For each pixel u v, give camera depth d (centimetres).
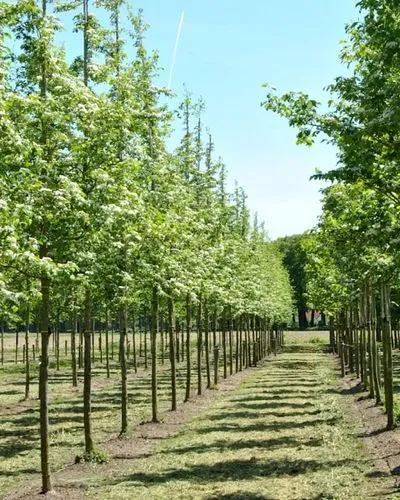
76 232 1347
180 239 2312
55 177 1275
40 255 1357
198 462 1678
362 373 3369
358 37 1369
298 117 1229
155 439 2039
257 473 1530
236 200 4672
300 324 12562
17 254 1082
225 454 1770
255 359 5572
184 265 2475
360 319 3341
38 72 1352
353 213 1441
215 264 3041
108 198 1377
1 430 2311
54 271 1159
